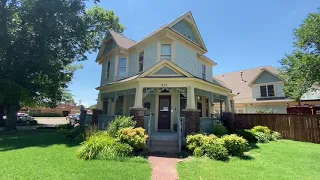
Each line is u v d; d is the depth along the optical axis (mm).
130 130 8344
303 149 9664
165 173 5695
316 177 5418
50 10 15023
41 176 4938
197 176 5363
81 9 16672
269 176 5438
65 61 17188
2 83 13453
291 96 16438
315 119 12953
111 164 6152
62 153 7562
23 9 14703
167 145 8914
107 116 12391
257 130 13695
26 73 15281
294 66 15367
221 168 6145
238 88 26734
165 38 13070
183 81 10547
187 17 14875
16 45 15258
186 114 10117
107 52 18234
